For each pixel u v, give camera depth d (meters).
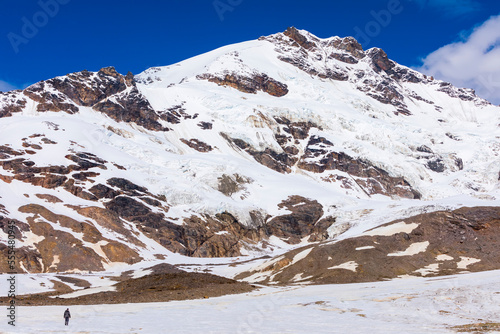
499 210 128.50
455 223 125.62
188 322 53.50
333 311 59.59
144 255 171.12
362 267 109.19
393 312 56.12
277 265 125.00
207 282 95.81
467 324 46.53
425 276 103.12
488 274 86.19
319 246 128.38
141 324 52.31
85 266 152.75
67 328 49.62
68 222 171.00
